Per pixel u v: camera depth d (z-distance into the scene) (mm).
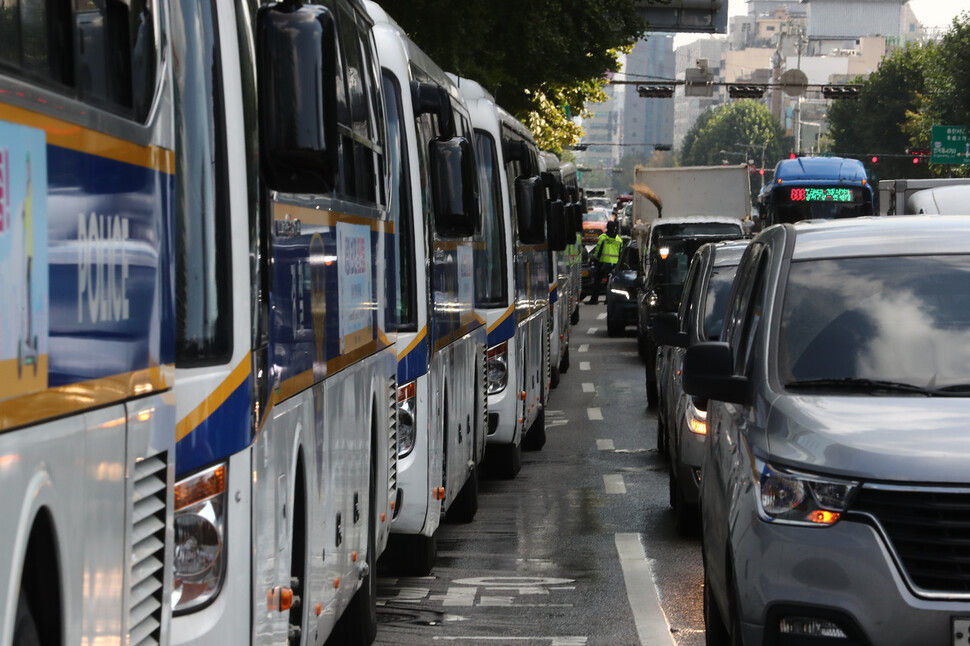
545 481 25953
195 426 7430
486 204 24375
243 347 7898
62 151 5355
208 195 7762
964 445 10055
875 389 11148
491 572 18141
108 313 5840
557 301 42438
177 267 7453
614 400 39969
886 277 12016
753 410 11398
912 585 9758
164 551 6680
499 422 25047
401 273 16703
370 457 13531
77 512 5484
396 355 15602
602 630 15094
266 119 8055
